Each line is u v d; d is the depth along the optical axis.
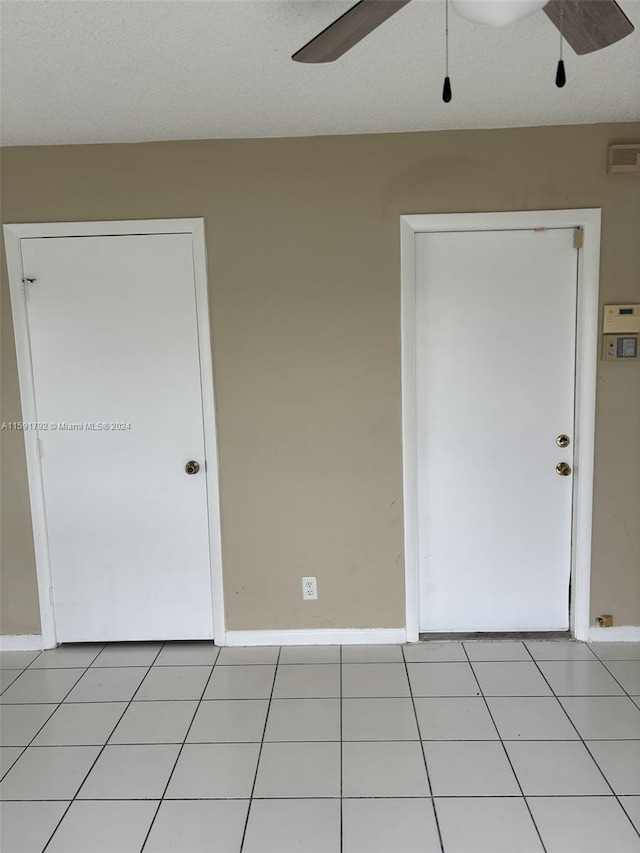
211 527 2.72
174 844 1.70
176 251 2.59
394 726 2.18
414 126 2.44
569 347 2.63
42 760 2.05
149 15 1.62
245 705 2.33
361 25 1.32
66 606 2.79
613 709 2.24
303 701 2.35
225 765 2.00
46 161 2.56
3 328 2.65
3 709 2.35
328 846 1.67
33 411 2.70
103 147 2.54
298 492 2.69
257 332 2.62
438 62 1.92
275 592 2.76
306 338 2.61
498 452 2.70
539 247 2.58
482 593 2.78
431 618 2.81
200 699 2.38
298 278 2.58
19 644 2.80
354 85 2.07
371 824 1.74
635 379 2.59
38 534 2.75
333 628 2.77
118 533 2.75
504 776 1.92
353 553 2.72
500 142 2.49
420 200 2.53
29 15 1.61
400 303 2.58
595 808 1.78
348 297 2.59
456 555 2.76
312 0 1.55
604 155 2.48
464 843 1.67
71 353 2.66
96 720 2.27
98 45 1.77
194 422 2.68
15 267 2.61
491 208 2.52
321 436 2.66
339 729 2.17
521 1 1.25
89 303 2.63
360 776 1.93
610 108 2.32
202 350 2.62
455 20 1.67
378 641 2.77
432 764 1.98
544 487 2.71
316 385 2.64
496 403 2.67
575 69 1.99
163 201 2.56
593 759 1.99
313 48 1.42
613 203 2.50
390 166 2.52
